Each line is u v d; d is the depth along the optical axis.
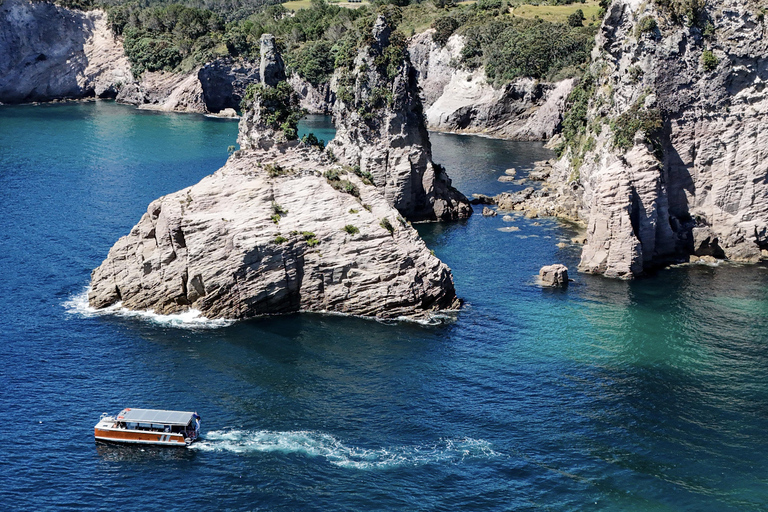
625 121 120.75
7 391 78.69
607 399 79.19
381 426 74.12
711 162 122.00
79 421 74.06
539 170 185.50
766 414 76.88
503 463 68.81
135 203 147.62
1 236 126.12
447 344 91.00
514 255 123.25
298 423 74.25
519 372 84.31
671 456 70.19
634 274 113.19
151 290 98.38
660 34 120.50
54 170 174.12
